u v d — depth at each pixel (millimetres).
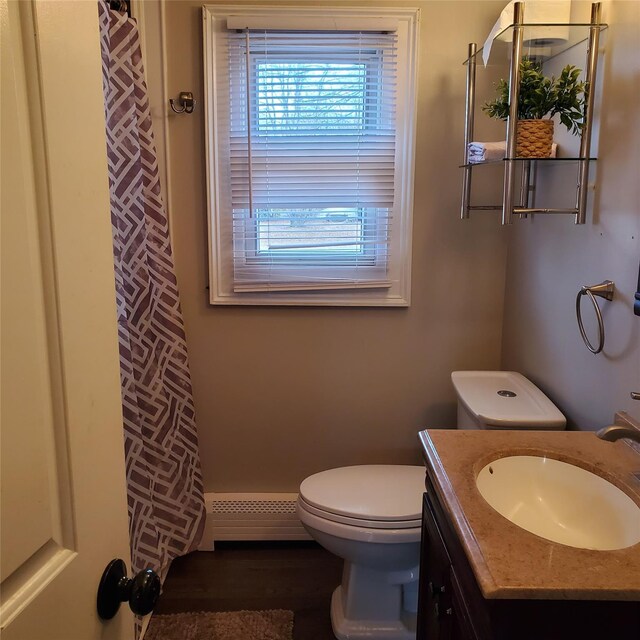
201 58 2074
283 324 2248
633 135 1352
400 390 2299
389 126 2129
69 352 646
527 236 2006
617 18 1419
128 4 1963
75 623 667
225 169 2148
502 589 866
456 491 1147
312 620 1967
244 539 2371
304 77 2086
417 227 2182
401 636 1858
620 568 912
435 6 2051
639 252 1325
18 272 559
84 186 680
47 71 600
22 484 570
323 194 2174
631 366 1366
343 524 1719
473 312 2244
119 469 786
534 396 1810
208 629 1914
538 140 1592
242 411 2312
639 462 1273
